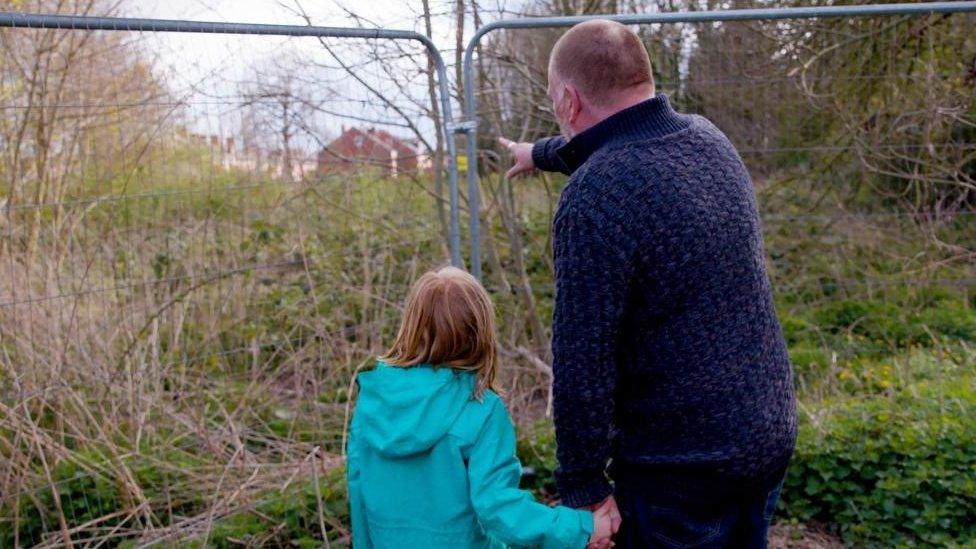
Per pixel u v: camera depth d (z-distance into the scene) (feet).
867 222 19.12
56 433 11.41
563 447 6.73
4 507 11.18
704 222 6.50
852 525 11.71
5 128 13.33
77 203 12.28
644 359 6.73
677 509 6.95
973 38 18.21
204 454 12.51
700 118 7.22
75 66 13.57
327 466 12.35
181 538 10.81
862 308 18.37
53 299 11.85
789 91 17.78
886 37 18.67
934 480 11.56
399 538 7.38
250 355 14.11
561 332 6.55
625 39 6.84
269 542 11.14
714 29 17.39
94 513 11.49
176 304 13.24
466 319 7.36
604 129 6.77
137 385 12.50
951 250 17.63
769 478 7.11
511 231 16.39
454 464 7.20
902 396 13.65
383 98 13.82
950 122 17.98
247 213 13.08
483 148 16.39
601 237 6.39
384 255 14.61
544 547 6.93
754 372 6.77
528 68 15.94
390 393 7.34
